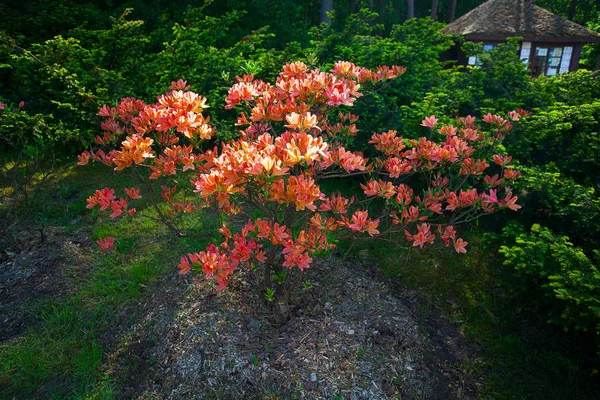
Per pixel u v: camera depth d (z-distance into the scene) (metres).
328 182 5.14
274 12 14.79
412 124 4.40
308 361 2.58
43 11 7.14
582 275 2.47
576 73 5.07
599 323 2.35
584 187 3.41
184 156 2.73
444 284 3.63
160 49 8.66
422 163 3.21
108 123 3.28
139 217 4.45
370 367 2.59
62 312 3.09
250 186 2.18
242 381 2.49
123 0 9.94
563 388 2.68
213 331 2.76
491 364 2.88
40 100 5.57
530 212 3.95
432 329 3.15
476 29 13.12
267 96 2.71
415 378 2.64
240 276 3.30
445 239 2.86
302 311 3.01
